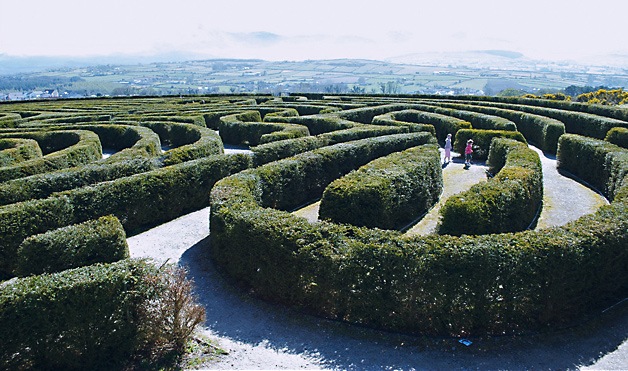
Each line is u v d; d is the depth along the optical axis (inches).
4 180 594.2
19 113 1288.1
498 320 308.3
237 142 1098.1
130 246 477.7
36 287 255.1
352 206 460.8
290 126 950.4
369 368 279.3
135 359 284.5
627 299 346.3
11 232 426.3
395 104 1312.7
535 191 543.8
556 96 2121.1
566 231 326.6
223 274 406.0
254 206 399.9
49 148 929.5
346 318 327.9
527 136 1087.6
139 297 276.8
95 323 267.4
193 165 589.9
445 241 307.9
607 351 290.2
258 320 333.4
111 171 577.9
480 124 1069.1
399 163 569.3
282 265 338.3
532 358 285.0
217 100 1689.2
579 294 319.6
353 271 308.3
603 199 618.5
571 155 757.3
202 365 282.8
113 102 1653.5
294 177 591.5
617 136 823.7
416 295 301.1
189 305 300.7
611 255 325.1
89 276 267.3
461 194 449.1
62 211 458.6
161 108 1371.8
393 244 309.4
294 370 278.2
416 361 284.2
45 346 259.1
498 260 293.7
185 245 479.8
